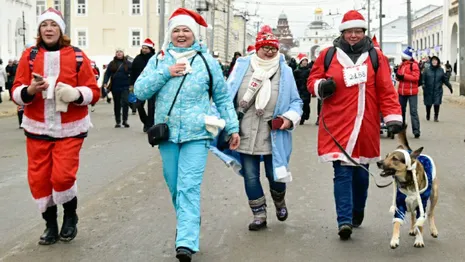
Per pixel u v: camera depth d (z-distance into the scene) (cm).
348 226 641
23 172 1064
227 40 6644
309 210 784
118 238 666
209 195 876
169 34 588
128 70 1762
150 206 813
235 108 686
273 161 670
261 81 668
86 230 700
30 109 617
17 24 3944
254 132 677
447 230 690
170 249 627
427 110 1964
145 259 595
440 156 1209
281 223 724
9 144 1406
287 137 680
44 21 618
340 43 655
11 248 633
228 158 613
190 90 576
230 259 592
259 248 627
